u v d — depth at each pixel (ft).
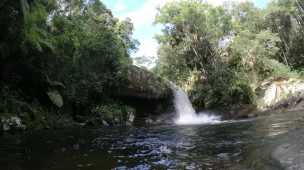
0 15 26.66
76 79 43.11
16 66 34.14
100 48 47.80
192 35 69.21
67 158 14.25
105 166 12.60
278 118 36.58
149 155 15.23
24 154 15.08
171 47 68.23
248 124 31.76
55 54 38.24
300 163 10.41
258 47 65.36
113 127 36.14
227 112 57.82
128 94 51.26
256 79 62.64
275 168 10.68
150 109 55.36
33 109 32.76
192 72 70.38
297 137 15.55
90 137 23.44
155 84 54.29
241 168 11.44
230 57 71.05
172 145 18.72
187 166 12.48
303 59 80.23
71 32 42.19
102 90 48.96
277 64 66.39
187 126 35.96
